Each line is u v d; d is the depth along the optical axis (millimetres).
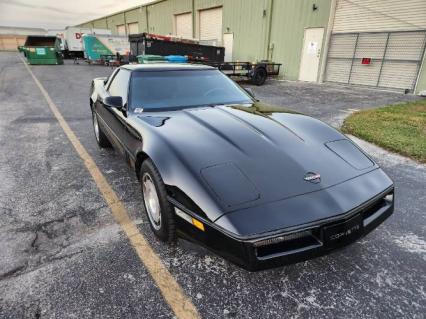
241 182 1815
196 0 23812
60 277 2004
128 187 3330
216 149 2094
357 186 1969
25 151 4477
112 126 3512
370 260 2203
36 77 14977
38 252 2252
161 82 3246
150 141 2312
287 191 1799
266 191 1778
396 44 12453
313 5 15227
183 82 3316
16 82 13000
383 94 11633
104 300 1827
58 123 6180
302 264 2162
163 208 2078
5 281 1962
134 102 3016
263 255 1659
